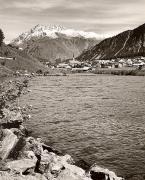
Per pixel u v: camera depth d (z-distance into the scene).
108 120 49.72
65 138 38.25
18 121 39.66
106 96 85.31
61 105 67.12
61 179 19.36
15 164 20.38
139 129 42.72
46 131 41.75
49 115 54.00
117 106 65.38
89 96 85.62
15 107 57.53
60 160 23.62
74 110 60.16
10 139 24.92
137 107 63.38
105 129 43.12
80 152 32.38
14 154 23.56
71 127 44.47
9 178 17.50
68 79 177.38
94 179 21.64
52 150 29.66
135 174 26.06
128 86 120.75
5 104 57.84
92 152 32.34
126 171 26.78
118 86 121.50
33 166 20.78
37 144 27.12
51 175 20.06
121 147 34.06
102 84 134.62
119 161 29.34
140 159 29.83
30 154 23.19
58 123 47.34
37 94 88.75
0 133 25.66
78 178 19.84
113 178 21.42
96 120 49.88
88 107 64.44
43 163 21.75
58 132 41.34
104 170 22.38
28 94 87.50
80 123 47.31
